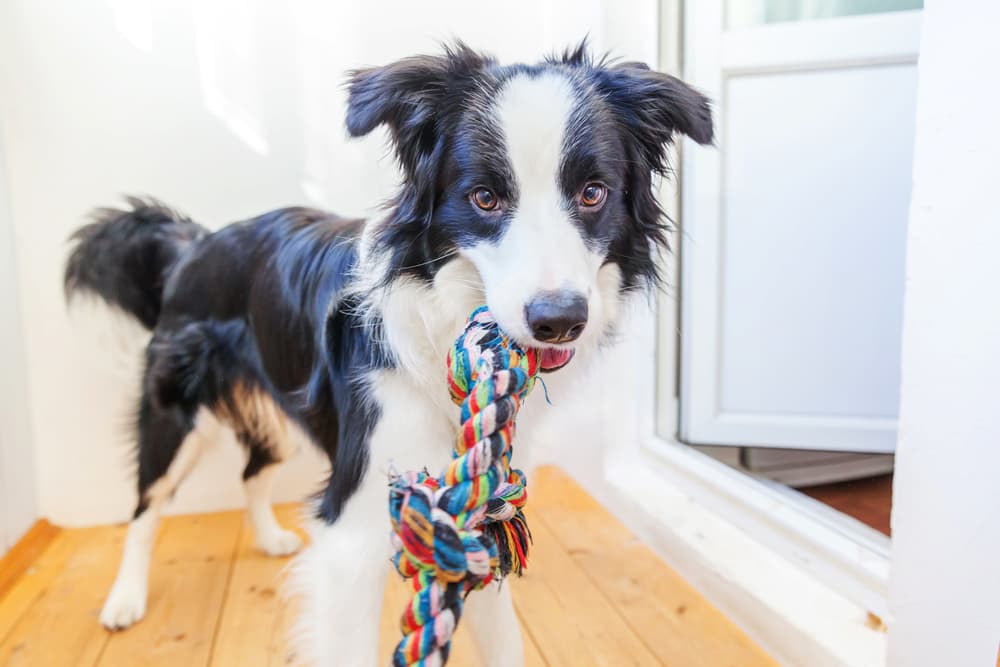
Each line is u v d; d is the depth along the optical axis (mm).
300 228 1515
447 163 1057
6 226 1936
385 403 1138
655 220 1227
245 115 2080
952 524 1002
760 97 1896
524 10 2266
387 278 1136
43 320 2021
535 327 857
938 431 1004
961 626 1012
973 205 915
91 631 1540
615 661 1387
